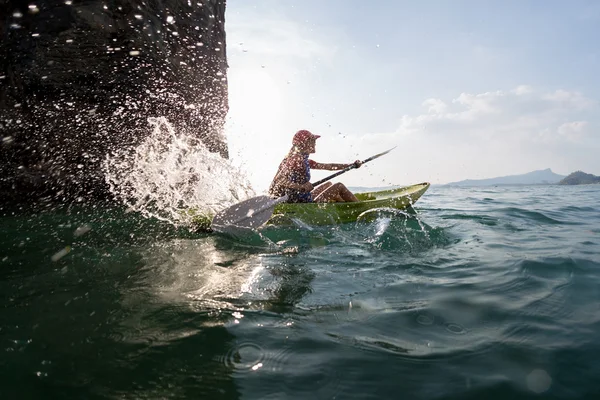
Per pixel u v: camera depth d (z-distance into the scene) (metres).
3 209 5.16
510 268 2.43
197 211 4.16
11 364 1.26
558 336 1.48
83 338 1.46
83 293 1.96
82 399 1.09
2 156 5.25
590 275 2.28
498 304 1.82
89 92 5.81
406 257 2.75
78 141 5.94
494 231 3.80
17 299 1.86
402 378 1.21
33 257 2.66
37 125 5.45
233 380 1.20
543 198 9.18
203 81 7.68
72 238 3.30
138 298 1.90
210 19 7.77
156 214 4.67
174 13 6.65
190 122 7.56
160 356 1.34
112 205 5.61
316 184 4.50
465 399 1.10
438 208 5.92
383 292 2.00
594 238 3.44
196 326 1.58
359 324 1.61
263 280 2.21
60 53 5.27
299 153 4.37
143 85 6.30
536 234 3.65
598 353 1.34
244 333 1.52
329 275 2.31
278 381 1.19
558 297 1.91
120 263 2.54
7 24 4.80
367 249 3.01
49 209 5.16
